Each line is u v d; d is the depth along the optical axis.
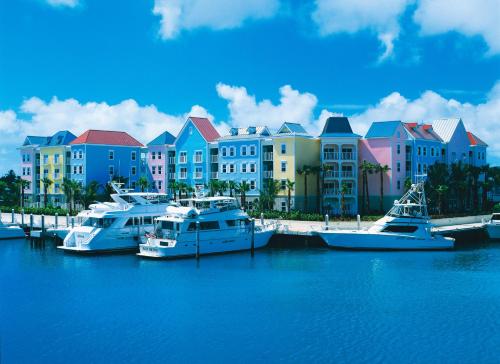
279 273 51.81
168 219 60.06
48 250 65.81
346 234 63.09
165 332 35.59
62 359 31.45
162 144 109.56
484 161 111.62
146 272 52.59
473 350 32.34
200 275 51.19
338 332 35.31
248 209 90.81
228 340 34.06
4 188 125.69
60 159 113.88
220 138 97.50
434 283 47.78
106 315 39.16
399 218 62.84
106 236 61.84
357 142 89.56
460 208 96.31
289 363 30.64
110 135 112.31
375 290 45.44
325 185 89.50
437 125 105.31
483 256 60.28
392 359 31.06
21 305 41.78
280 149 88.62
